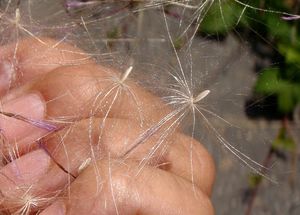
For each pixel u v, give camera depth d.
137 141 0.17
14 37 0.20
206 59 0.26
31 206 0.16
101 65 0.19
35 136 0.17
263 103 0.30
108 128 0.17
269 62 0.30
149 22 0.27
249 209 0.34
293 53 0.28
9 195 0.16
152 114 0.18
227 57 0.28
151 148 0.17
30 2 0.24
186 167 0.17
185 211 0.16
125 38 0.26
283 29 0.26
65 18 0.24
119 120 0.17
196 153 0.18
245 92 0.30
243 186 0.34
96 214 0.15
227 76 0.29
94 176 0.15
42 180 0.16
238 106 0.30
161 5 0.24
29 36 0.21
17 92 0.18
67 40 0.22
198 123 0.20
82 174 0.15
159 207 0.15
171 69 0.22
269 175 0.33
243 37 0.28
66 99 0.17
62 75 0.17
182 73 0.20
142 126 0.17
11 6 0.23
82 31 0.23
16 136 0.17
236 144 0.30
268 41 0.28
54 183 0.16
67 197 0.15
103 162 0.16
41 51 0.19
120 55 0.23
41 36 0.21
